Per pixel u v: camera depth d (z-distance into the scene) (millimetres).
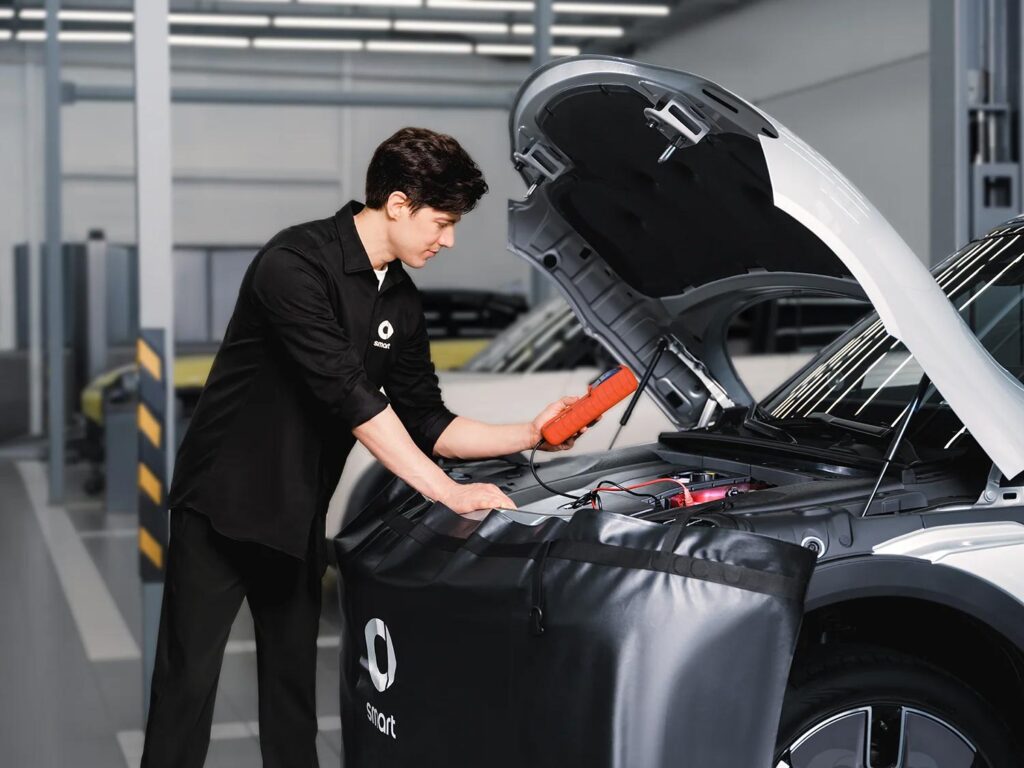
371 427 2549
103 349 13742
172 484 2805
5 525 9188
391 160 2568
